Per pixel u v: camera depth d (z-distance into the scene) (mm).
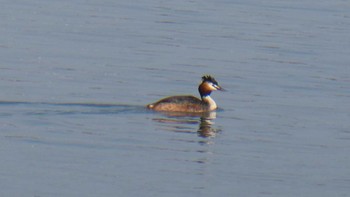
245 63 29953
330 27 37000
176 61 29844
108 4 40219
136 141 20422
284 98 25500
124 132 21047
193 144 20469
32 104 23062
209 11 39500
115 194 16953
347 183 18219
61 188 17156
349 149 20672
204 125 22109
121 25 35500
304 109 24281
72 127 21234
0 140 19938
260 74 28453
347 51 32438
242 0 43000
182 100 23188
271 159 19656
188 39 33406
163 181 17828
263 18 38344
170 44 32438
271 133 21719
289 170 18938
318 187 17906
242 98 25297
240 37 34156
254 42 33375
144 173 18266
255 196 17203
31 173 17922
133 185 17500
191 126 21969
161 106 23062
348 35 35438
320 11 40750
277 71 28922
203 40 33312
